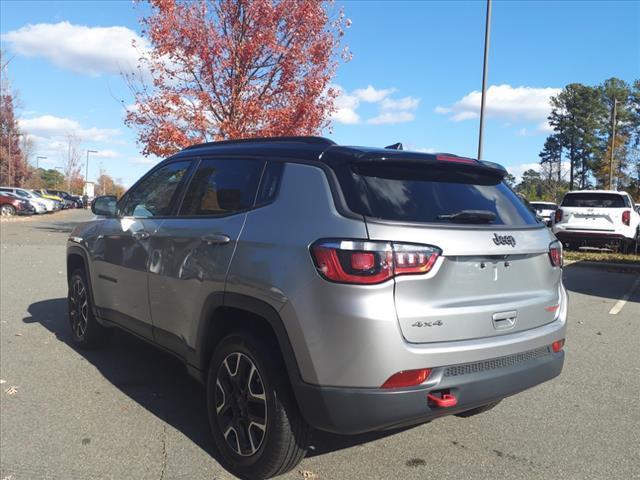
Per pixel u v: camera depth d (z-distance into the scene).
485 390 3.02
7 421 3.93
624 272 13.11
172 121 16.59
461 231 3.01
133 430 3.83
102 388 4.61
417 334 2.81
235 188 3.62
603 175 61.12
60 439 3.67
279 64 16.80
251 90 16.83
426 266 2.83
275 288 2.97
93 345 5.57
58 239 18.91
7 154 55.31
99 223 5.20
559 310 3.62
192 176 4.13
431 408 2.84
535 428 4.02
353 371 2.73
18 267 11.52
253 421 3.16
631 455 3.62
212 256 3.46
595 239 15.44
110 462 3.38
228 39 16.31
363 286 2.72
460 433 3.91
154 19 15.95
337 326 2.74
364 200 2.93
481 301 3.07
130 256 4.45
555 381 5.08
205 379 3.62
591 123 77.38
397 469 3.38
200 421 4.01
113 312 4.84
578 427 4.05
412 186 3.19
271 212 3.24
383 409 2.72
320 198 3.04
